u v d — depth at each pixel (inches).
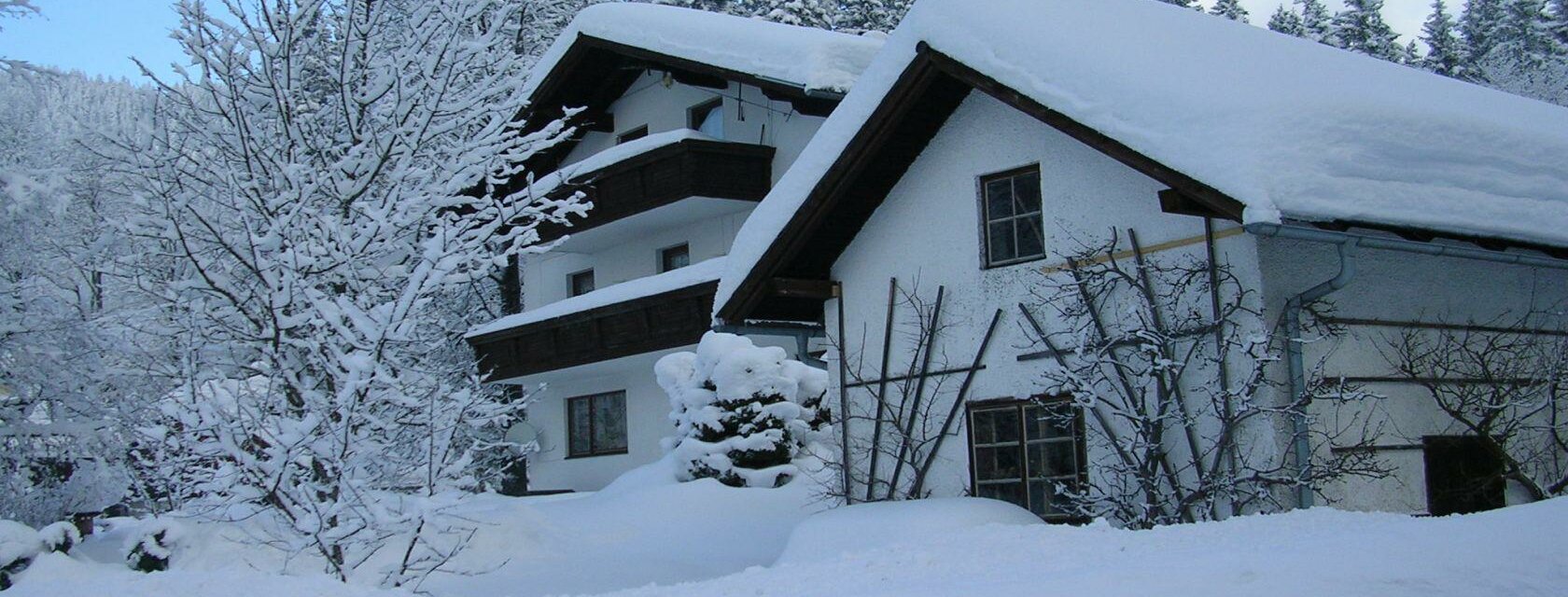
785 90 792.9
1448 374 454.0
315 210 454.9
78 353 449.7
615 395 954.7
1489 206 436.5
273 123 508.1
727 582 337.7
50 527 396.8
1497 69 1481.3
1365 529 286.2
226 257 456.4
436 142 526.6
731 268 535.2
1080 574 257.6
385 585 385.1
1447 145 444.8
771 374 702.5
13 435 446.3
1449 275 465.7
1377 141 422.9
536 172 1018.7
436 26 526.9
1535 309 492.4
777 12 1441.9
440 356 786.2
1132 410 446.3
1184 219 437.4
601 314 871.1
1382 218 401.1
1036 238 483.8
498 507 563.2
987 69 457.7
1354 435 428.5
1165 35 494.3
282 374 420.2
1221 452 414.6
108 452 459.2
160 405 404.8
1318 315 422.9
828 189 503.2
